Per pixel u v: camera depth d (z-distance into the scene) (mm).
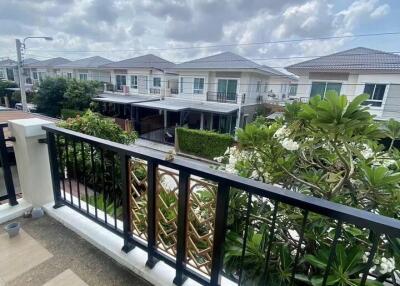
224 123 14281
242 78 13625
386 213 1404
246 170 1856
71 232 1806
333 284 1142
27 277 1396
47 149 2016
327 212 777
